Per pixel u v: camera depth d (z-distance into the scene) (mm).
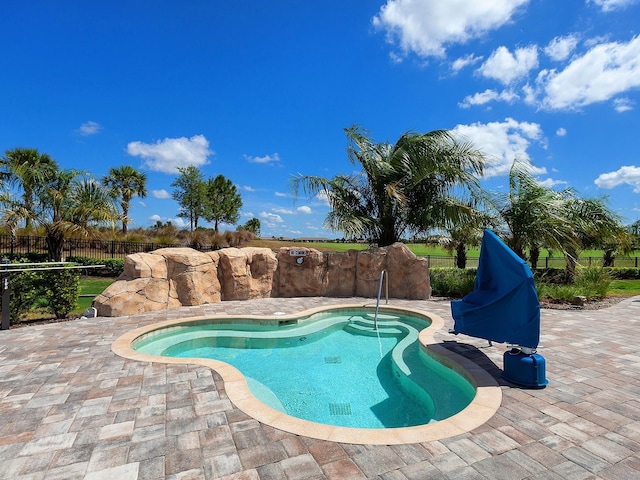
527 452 2969
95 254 18125
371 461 2838
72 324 7156
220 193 46625
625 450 3002
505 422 3463
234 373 4598
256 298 10516
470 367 5004
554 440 3152
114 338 6125
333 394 5148
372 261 11250
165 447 3010
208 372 4633
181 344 7070
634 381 4496
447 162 11859
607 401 3932
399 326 8414
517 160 11773
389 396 5094
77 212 12711
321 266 11289
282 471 2707
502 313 4680
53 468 2730
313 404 4832
